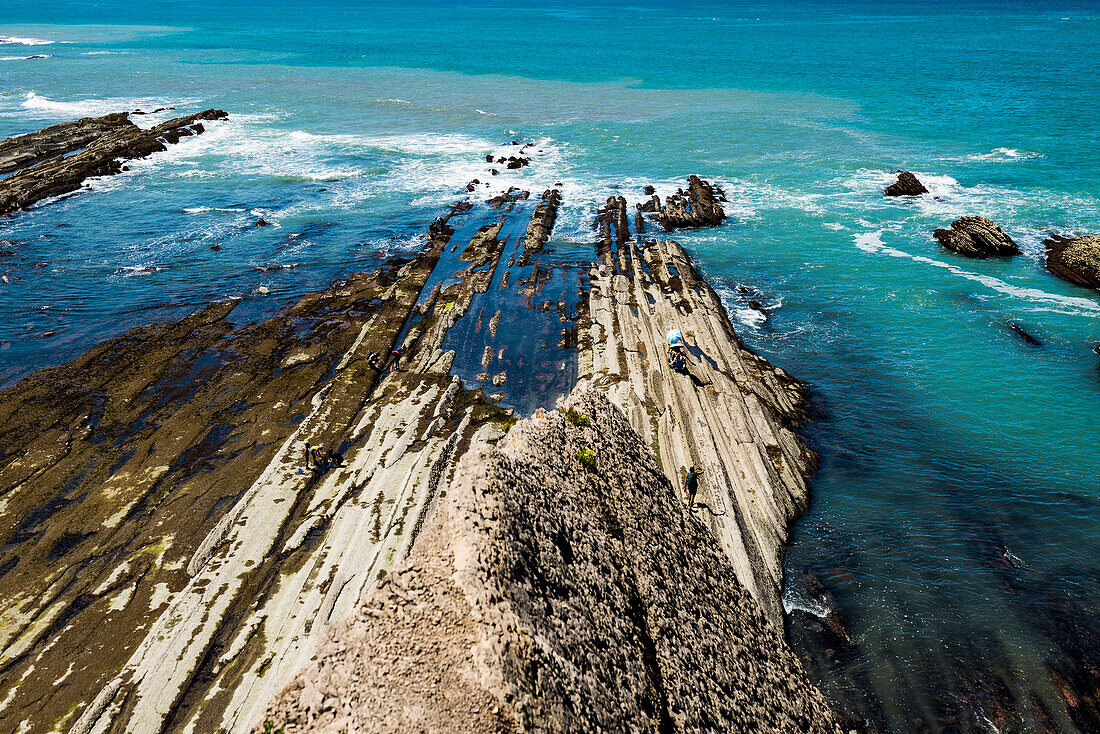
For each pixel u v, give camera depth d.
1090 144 77.88
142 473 31.58
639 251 56.22
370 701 10.48
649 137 90.88
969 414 37.34
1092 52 136.50
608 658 12.26
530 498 13.40
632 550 15.16
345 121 102.50
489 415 36.09
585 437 16.75
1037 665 24.08
